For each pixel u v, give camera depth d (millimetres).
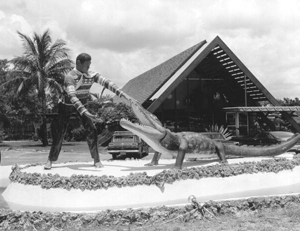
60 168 9602
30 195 7609
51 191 7418
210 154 9656
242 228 6230
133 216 6477
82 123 9672
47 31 35000
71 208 7156
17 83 35781
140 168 9602
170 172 7883
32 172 8867
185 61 28781
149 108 25062
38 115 45125
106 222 6391
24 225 6254
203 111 32031
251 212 7109
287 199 7555
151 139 8836
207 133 19156
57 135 9328
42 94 36156
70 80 9078
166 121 31188
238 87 31266
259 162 9375
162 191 7664
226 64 29656
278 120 34719
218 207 7004
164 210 6734
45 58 35531
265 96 28453
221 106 32312
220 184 8352
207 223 6539
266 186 8945
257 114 31938
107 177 7570
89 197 7289
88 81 9281
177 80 25469
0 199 8117
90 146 9773
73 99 8883
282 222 6539
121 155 23844
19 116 45625
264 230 6066
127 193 7418
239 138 25875
